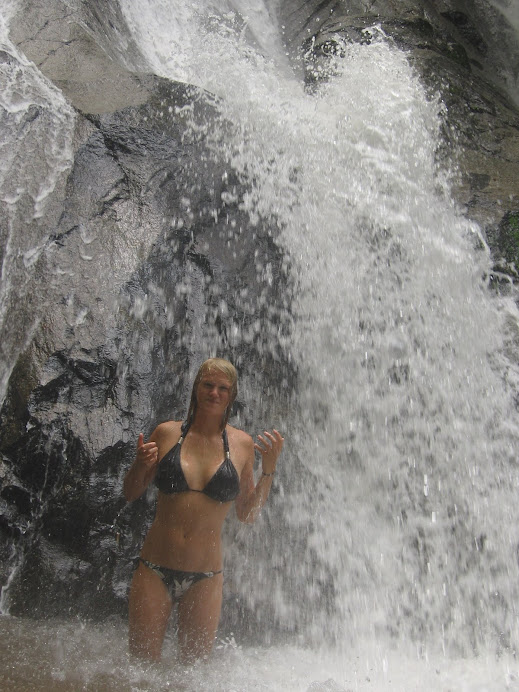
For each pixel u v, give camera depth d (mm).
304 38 7133
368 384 3621
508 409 3678
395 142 4930
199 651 2293
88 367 2965
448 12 7516
